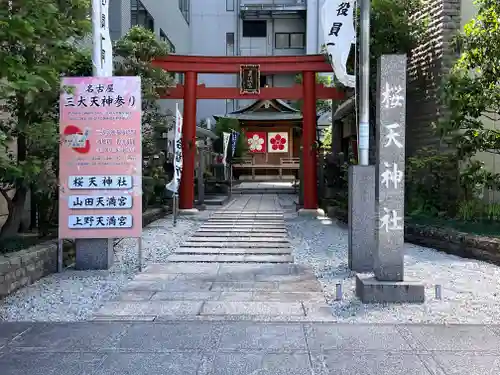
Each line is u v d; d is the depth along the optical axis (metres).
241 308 5.55
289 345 4.41
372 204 7.28
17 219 7.63
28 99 6.84
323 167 17.52
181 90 15.59
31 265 6.65
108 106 7.34
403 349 4.32
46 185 7.14
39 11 5.87
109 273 7.32
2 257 6.27
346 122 20.02
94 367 3.98
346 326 4.90
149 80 11.77
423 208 10.68
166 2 21.61
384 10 11.47
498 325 4.92
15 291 6.19
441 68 11.12
